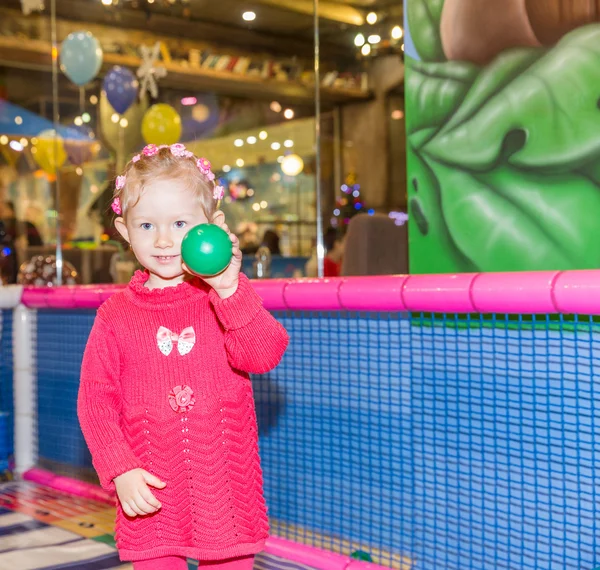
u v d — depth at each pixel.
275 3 5.27
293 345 2.62
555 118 2.87
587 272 1.76
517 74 2.97
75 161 6.05
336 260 4.34
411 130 3.34
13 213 6.26
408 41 3.32
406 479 2.30
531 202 2.95
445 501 2.21
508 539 2.06
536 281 1.82
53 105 6.40
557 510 1.95
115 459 1.45
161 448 1.51
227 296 1.48
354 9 4.41
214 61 6.07
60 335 3.55
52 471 3.64
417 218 3.34
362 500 2.42
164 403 1.52
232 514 1.52
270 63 5.96
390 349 2.34
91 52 5.59
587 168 2.79
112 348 1.55
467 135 3.12
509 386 2.05
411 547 2.29
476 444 2.13
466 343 2.15
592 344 1.87
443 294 2.02
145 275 1.66
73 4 5.90
